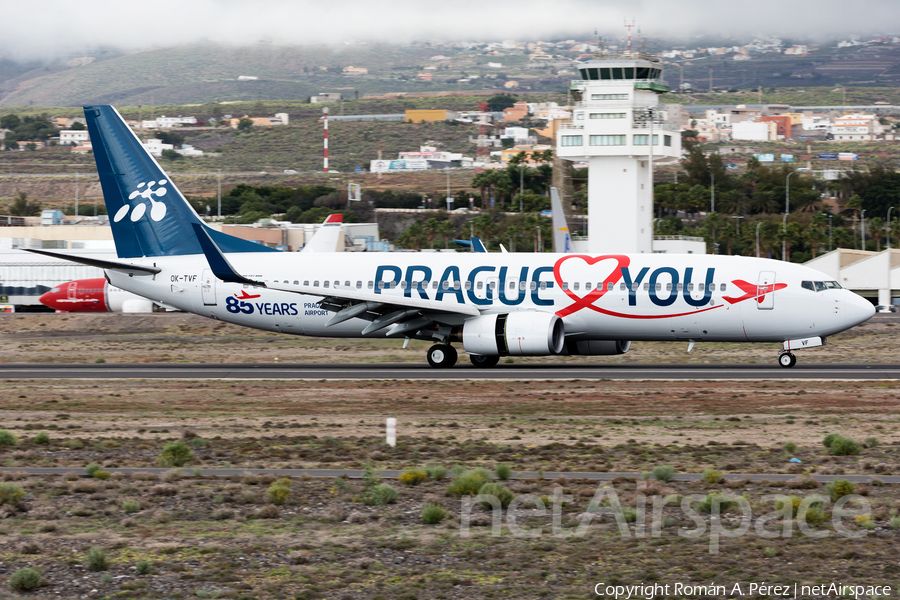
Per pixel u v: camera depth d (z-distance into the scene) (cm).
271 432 10725
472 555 6066
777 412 11712
